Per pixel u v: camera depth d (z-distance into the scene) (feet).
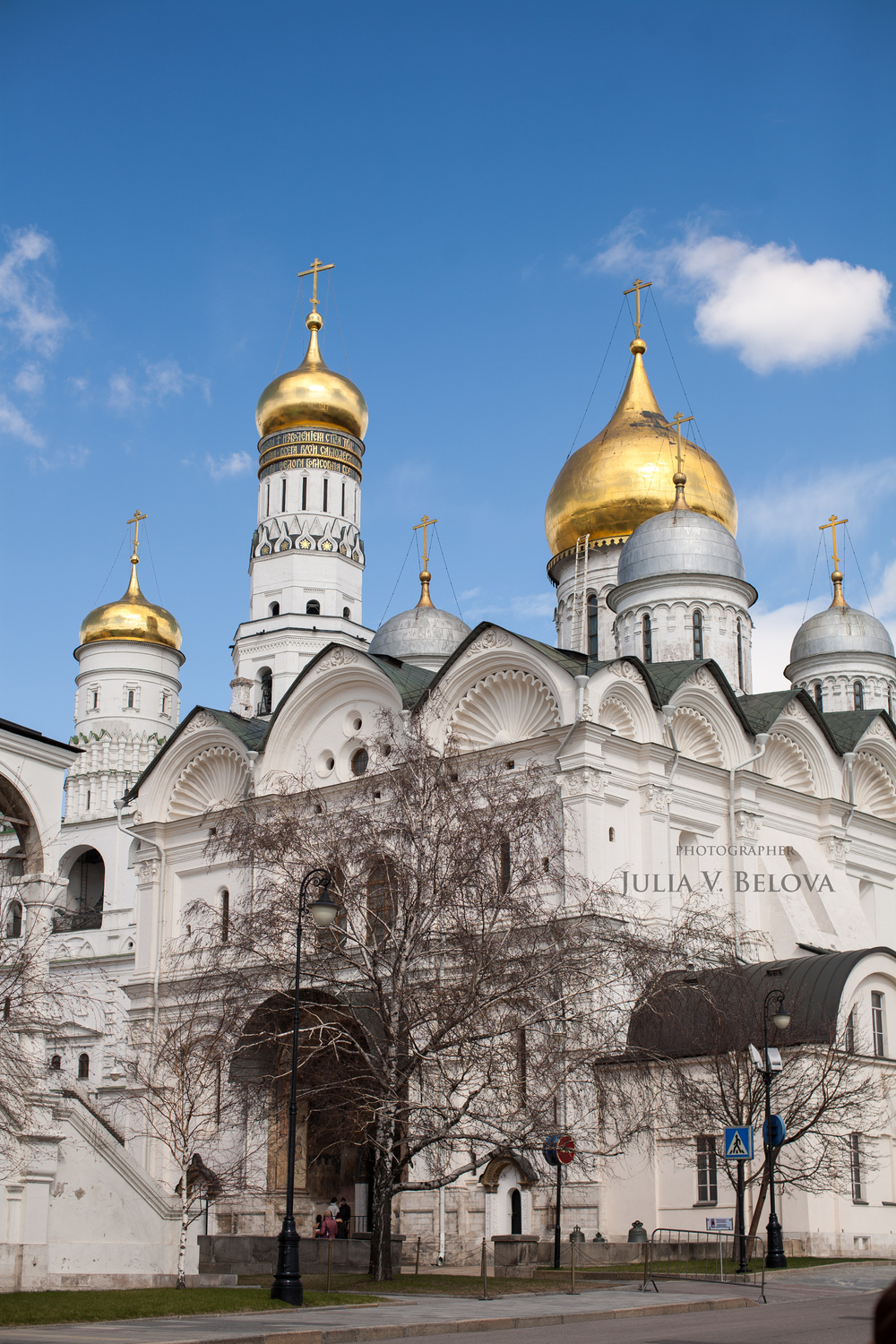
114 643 304.50
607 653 242.37
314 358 270.46
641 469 246.27
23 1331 77.92
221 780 209.15
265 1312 91.66
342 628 254.88
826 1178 145.69
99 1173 116.67
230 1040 138.00
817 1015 152.25
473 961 122.62
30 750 117.91
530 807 132.16
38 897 115.44
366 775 181.06
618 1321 88.58
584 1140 136.15
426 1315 89.56
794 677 265.54
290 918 129.39
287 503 260.62
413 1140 120.37
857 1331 74.69
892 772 220.84
